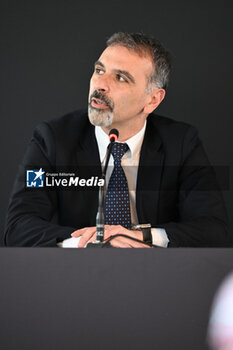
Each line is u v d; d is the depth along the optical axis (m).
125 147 3.31
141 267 1.33
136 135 3.32
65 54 4.20
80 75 4.20
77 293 1.31
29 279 1.32
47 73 4.20
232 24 4.24
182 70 4.25
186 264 1.33
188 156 3.43
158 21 4.23
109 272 1.32
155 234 2.81
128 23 4.22
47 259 1.33
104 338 1.30
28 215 2.97
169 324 1.31
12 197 3.14
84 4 4.21
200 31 4.23
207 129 4.25
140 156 3.33
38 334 1.30
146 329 1.30
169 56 3.39
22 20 4.20
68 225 3.23
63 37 4.21
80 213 3.23
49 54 4.20
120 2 4.22
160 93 3.38
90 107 3.23
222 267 1.32
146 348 1.30
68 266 1.32
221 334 1.30
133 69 3.23
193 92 4.25
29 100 4.19
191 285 1.32
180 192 3.41
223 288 1.31
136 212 3.29
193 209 3.31
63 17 4.21
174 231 2.84
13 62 4.19
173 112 4.25
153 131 3.46
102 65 3.26
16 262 1.32
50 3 4.21
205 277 1.32
